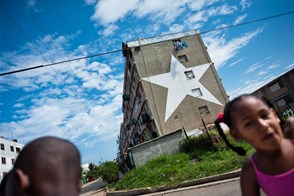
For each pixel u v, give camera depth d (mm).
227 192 6012
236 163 8656
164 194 8367
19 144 42594
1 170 35562
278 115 1266
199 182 8406
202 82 25172
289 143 1181
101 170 21250
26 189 577
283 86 31141
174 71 25359
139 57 25594
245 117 1128
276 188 1130
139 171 14031
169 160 13953
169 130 22828
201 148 14172
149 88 24266
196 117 23609
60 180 588
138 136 34656
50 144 631
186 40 27219
